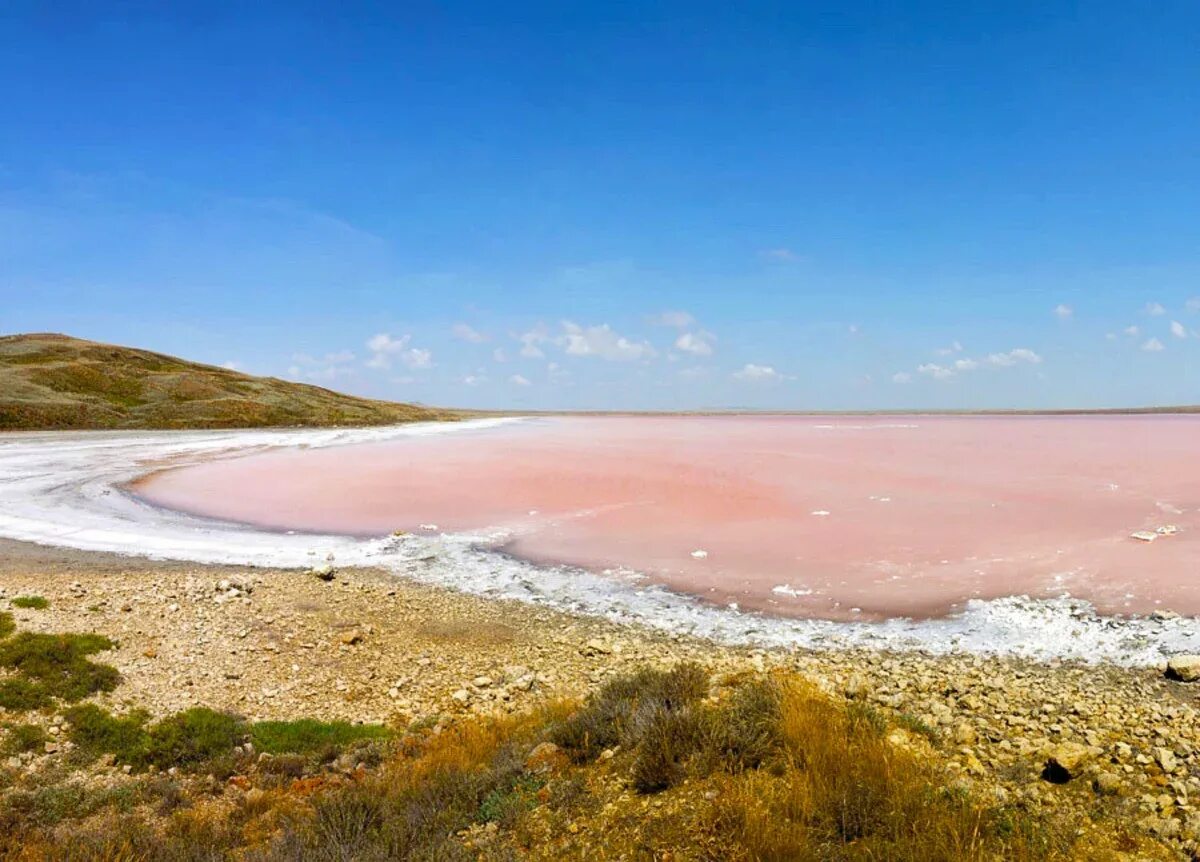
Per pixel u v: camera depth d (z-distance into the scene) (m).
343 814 7.27
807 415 171.62
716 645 14.80
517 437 77.19
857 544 22.81
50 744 10.02
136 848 7.16
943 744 7.75
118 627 14.55
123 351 112.81
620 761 7.77
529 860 6.12
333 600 17.88
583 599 18.17
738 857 5.57
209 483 39.22
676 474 41.03
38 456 50.78
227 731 10.63
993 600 16.89
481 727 10.19
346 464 48.56
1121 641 13.96
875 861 5.36
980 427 88.38
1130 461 42.38
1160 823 5.87
